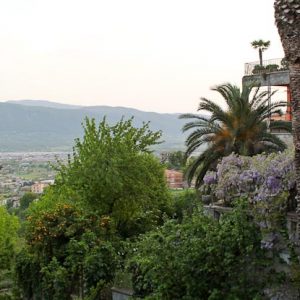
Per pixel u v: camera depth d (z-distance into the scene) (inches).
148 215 1093.8
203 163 1056.8
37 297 759.1
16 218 1499.8
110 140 1072.2
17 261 797.2
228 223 411.8
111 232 824.9
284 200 400.5
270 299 394.3
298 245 382.9
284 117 1253.7
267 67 1366.9
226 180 473.4
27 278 780.0
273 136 1018.1
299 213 362.0
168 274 419.2
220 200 508.1
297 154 358.9
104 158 1034.1
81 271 710.5
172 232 440.8
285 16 355.3
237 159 489.4
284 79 1302.9
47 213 807.1
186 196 1272.1
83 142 1087.0
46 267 715.4
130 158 1063.0
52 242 773.3
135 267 593.9
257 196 411.2
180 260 417.4
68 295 704.4
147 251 453.4
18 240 1473.9
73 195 1045.2
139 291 566.6
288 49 357.4
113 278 694.5
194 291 410.0
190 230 432.5
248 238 398.6
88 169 1031.6
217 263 405.4
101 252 708.7
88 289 691.4
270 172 418.3
